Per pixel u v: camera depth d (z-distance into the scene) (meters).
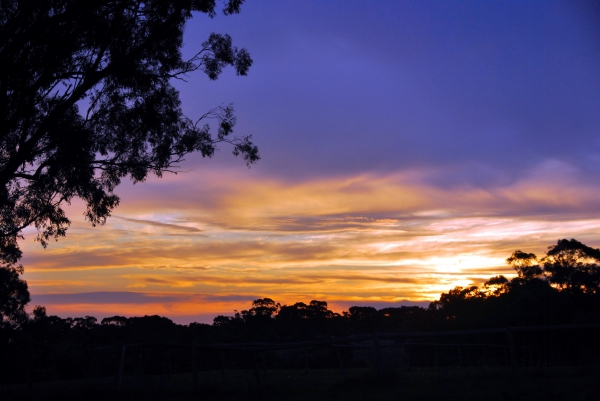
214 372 18.02
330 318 43.97
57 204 14.84
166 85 14.62
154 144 14.62
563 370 11.22
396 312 45.00
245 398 9.72
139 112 13.84
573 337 21.16
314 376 14.23
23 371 26.34
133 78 13.71
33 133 12.93
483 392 8.13
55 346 26.94
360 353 24.09
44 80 12.28
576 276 38.09
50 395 12.68
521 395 7.66
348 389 9.59
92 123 13.81
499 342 25.53
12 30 11.06
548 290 33.38
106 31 12.51
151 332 35.28
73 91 12.84
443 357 25.41
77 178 13.31
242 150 15.38
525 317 32.44
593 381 8.57
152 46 13.70
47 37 11.70
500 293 41.81
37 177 13.42
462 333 10.45
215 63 14.82
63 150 12.76
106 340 32.88
